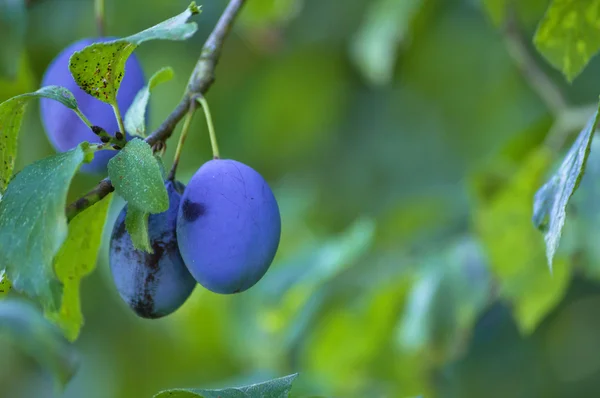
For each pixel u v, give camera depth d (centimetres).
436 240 161
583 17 124
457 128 174
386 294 145
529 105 167
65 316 121
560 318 165
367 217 177
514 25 138
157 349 180
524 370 155
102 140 117
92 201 117
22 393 188
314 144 186
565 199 119
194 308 165
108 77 118
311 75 182
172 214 120
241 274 119
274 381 119
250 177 119
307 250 148
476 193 140
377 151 181
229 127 184
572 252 135
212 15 172
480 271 141
